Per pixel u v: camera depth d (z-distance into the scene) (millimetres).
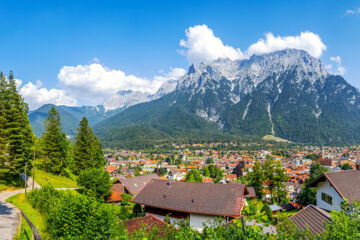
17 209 24922
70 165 69938
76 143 64125
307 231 12250
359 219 10422
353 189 24141
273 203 54781
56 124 58500
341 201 23641
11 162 38375
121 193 54906
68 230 13953
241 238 8484
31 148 47969
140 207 35656
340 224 10086
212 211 27406
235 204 27859
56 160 57062
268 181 56062
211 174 126062
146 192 33812
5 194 34188
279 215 14633
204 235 9188
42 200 24031
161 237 15258
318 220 20062
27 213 23422
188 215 29141
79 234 13852
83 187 45688
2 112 38312
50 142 57125
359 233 9469
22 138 41219
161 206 30234
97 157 75375
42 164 57219
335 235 9742
